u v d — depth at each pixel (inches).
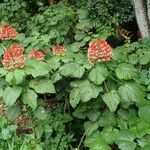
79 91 76.0
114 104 73.6
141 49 96.9
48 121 83.5
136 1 116.0
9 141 81.0
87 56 81.6
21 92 74.1
